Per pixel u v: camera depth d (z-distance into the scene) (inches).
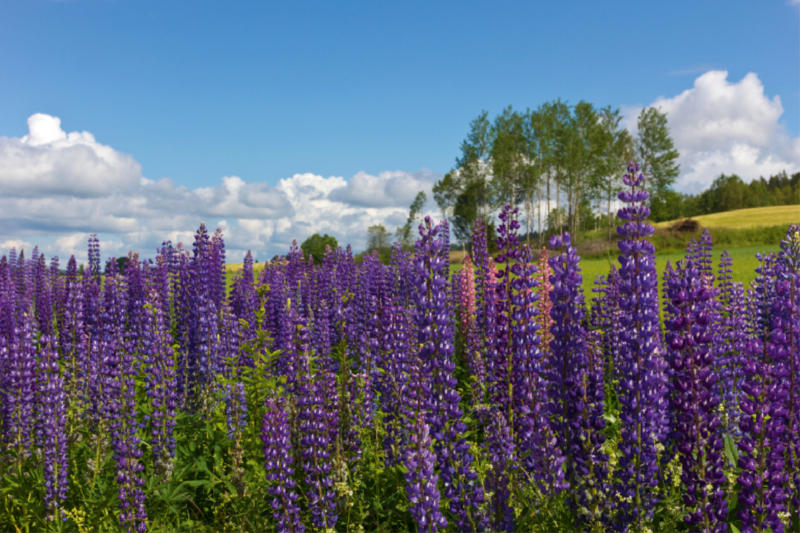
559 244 194.7
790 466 168.9
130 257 465.4
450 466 178.5
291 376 254.5
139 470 220.5
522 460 194.9
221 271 455.2
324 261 572.7
